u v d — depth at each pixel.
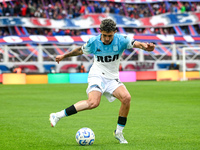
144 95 60.28
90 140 21.23
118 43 21.41
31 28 131.00
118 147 20.53
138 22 142.62
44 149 20.25
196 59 129.75
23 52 115.38
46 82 109.75
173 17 144.38
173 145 21.23
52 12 134.50
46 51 117.19
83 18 136.88
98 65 22.14
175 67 126.31
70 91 71.38
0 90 75.62
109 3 145.75
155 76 116.94
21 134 25.69
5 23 122.75
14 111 40.19
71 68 120.12
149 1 145.00
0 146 21.33
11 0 124.31
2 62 112.75
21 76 105.31
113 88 21.94
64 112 21.28
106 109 41.97
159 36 128.38
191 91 67.94
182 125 29.72
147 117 34.72
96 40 21.61
